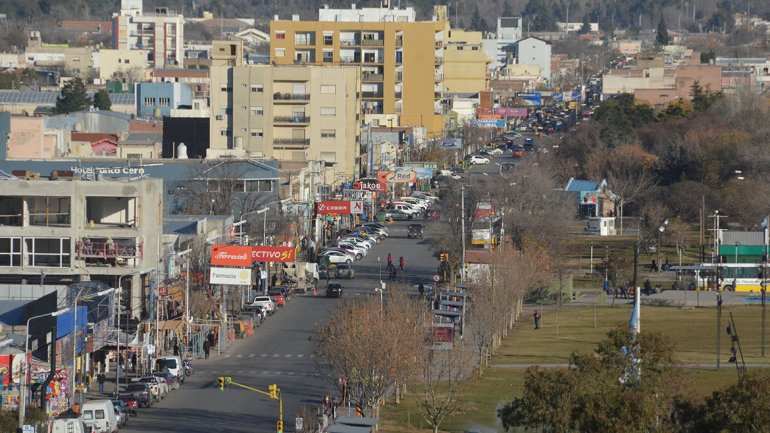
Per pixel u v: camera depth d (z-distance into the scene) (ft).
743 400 562.25
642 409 563.89
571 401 576.20
